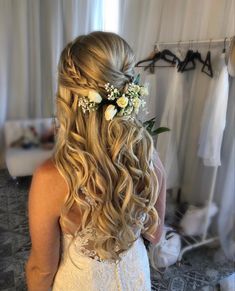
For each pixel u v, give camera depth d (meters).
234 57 1.66
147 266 0.88
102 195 0.66
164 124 2.11
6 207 2.51
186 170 2.37
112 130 0.66
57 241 0.73
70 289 0.77
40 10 2.83
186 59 2.04
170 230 2.02
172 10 2.24
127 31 2.61
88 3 2.85
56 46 2.89
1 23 2.73
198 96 2.17
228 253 2.00
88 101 0.63
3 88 2.81
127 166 0.69
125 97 0.65
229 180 1.92
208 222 2.04
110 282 0.78
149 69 2.24
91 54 0.62
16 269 1.84
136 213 0.73
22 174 2.54
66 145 0.65
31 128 2.49
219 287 1.77
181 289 1.75
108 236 0.68
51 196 0.65
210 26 1.98
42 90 2.87
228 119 1.91
